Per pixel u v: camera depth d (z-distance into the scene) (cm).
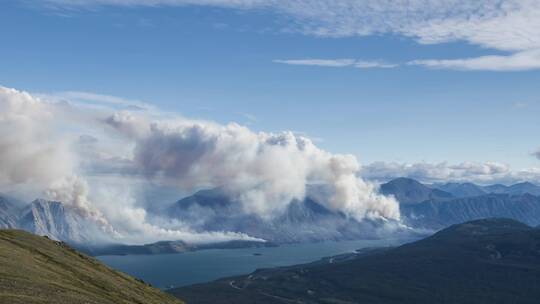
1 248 16388
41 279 13362
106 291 16262
